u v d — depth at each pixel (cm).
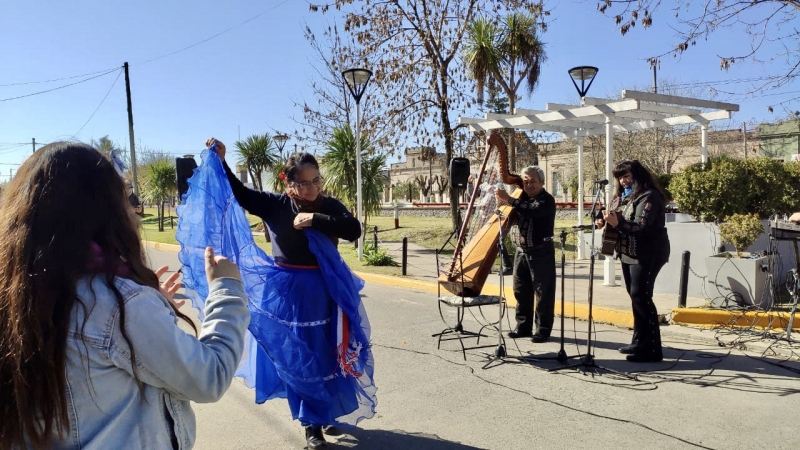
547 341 642
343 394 364
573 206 2520
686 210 902
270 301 357
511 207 600
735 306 707
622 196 575
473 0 1556
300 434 418
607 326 719
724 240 760
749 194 839
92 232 146
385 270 1202
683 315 687
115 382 142
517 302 659
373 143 1672
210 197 333
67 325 136
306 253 364
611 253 547
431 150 1714
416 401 471
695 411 437
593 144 2939
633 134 2845
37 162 149
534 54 1625
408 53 1619
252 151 2069
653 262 542
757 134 3067
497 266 1135
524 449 382
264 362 374
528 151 2155
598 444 387
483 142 1641
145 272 158
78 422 138
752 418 421
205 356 152
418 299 938
